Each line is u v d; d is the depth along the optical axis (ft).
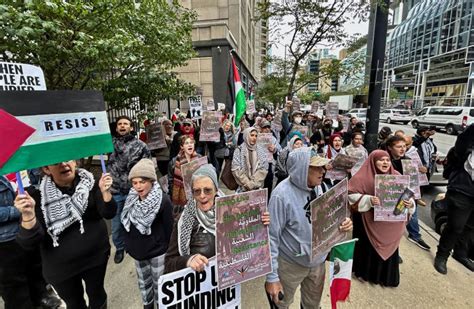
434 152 20.53
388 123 95.25
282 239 6.47
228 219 5.31
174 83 16.83
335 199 6.23
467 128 9.77
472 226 10.81
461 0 114.83
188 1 62.39
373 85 17.47
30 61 10.37
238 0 62.18
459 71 117.19
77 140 5.94
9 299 7.36
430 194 20.98
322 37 22.77
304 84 29.81
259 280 9.97
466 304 8.80
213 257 5.64
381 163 8.89
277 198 6.10
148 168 7.02
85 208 6.40
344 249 6.46
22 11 9.16
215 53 49.78
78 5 10.03
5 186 6.86
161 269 7.52
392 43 181.47
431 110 70.69
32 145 5.17
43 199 6.07
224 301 5.85
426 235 13.41
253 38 131.95
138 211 7.00
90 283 6.93
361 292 9.32
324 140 24.99
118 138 11.41
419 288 9.55
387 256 9.12
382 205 8.67
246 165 12.39
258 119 23.00
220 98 51.19
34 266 8.04
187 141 12.17
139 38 14.35
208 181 5.73
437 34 132.26
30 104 5.19
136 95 15.14
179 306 5.38
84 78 13.84
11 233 6.90
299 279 6.68
